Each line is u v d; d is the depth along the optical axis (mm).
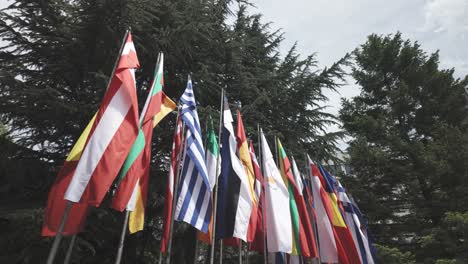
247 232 9305
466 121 22188
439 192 19484
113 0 10555
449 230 17312
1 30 11656
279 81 16484
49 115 11203
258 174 11195
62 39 11391
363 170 21109
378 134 22172
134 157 6840
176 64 13641
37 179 11539
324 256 11750
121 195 6590
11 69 11562
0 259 9664
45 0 11859
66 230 6035
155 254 15930
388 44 24344
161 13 12320
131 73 6609
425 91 22688
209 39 13625
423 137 22734
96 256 12148
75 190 5559
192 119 9094
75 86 12469
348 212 14812
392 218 19875
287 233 9930
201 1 13758
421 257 18156
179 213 8234
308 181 13625
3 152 11281
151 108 7586
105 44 11531
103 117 6094
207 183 8609
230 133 9859
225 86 15094
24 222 9320
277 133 14484
